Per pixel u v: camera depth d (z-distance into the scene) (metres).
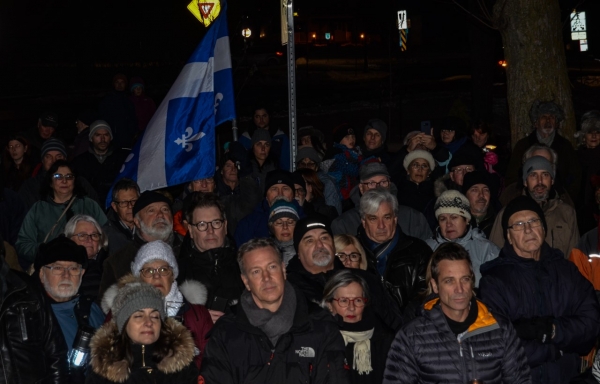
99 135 9.17
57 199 7.24
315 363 4.53
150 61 41.00
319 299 5.21
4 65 38.22
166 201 6.27
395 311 5.62
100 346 4.59
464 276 4.63
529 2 10.21
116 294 4.91
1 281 4.90
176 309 5.30
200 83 7.17
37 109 28.86
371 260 6.20
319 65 44.28
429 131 10.48
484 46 22.92
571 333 5.05
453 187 7.53
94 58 40.94
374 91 31.12
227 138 15.70
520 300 5.20
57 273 5.23
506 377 4.66
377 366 5.23
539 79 10.26
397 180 8.93
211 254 5.90
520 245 5.28
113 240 6.61
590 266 6.17
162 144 7.08
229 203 7.59
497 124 23.39
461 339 4.64
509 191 7.50
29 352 4.88
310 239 5.47
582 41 42.66
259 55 40.59
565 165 8.62
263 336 4.51
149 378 4.61
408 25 30.23
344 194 9.35
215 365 4.49
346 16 56.47
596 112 8.90
